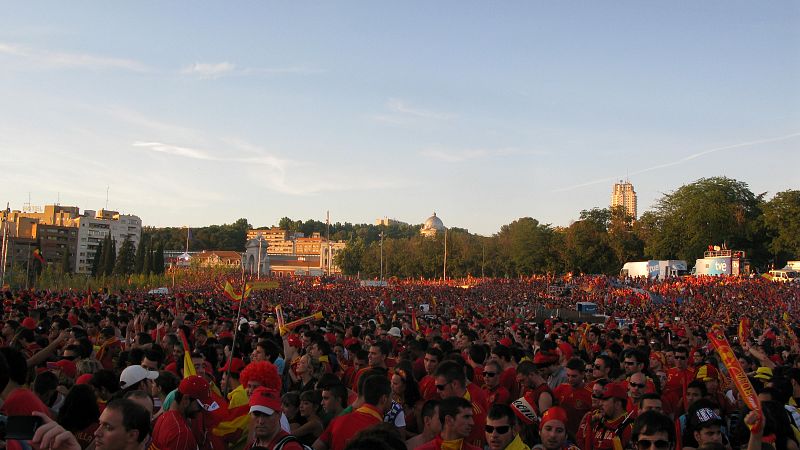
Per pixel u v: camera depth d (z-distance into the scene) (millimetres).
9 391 6008
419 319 31844
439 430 6801
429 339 17109
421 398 9289
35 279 79812
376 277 159500
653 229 120188
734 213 110938
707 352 16922
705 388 10055
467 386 8859
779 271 90812
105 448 5254
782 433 7750
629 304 60344
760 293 69000
